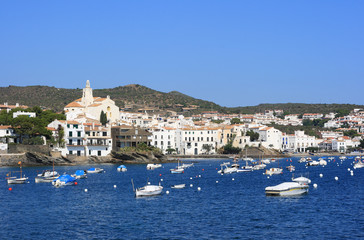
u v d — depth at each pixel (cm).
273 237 7250
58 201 10544
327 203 10019
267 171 17550
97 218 8688
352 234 7369
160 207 9750
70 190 12331
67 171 17688
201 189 12625
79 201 10538
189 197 11112
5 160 19900
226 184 13875
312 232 7512
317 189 12369
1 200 10688
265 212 9094
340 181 14662
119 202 10394
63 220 8531
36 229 7881
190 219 8544
